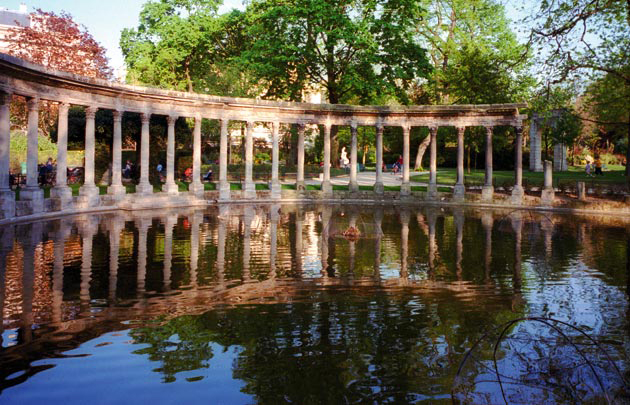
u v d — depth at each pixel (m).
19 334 8.23
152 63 51.69
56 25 44.03
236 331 8.59
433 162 38.59
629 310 10.11
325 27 41.91
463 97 48.34
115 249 15.93
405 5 41.62
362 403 6.09
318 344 8.03
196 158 35.12
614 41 15.07
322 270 13.62
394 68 43.25
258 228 21.91
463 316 9.62
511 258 15.64
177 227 21.67
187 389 6.40
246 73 48.81
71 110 36.94
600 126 44.72
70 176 39.78
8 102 22.08
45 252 15.14
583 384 6.59
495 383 6.63
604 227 24.05
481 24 48.78
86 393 6.25
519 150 36.78
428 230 22.14
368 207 34.28
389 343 8.12
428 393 6.37
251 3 50.50
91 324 8.78
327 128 39.38
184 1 52.06
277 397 6.23
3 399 6.04
